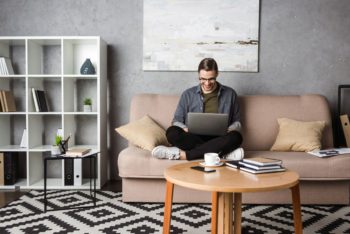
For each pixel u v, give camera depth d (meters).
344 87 2.94
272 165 1.65
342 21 3.13
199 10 3.12
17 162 3.07
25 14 3.18
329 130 2.78
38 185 2.89
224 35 3.12
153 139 2.54
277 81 3.15
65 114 2.92
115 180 3.20
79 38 2.84
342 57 3.13
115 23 3.18
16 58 3.18
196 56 3.14
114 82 3.20
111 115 3.20
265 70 3.15
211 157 1.80
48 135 3.20
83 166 3.19
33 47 3.00
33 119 2.97
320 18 3.13
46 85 3.19
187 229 1.91
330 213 2.20
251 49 3.12
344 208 2.30
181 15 3.13
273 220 2.08
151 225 1.97
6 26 3.19
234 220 1.63
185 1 3.12
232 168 1.75
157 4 3.13
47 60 3.18
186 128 2.48
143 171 2.30
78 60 3.18
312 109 2.82
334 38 3.13
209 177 1.53
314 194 2.34
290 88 3.15
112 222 2.02
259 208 2.32
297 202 1.55
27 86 2.86
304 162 2.25
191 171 1.67
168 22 3.14
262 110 2.84
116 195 2.65
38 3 3.18
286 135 2.62
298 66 3.14
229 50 3.12
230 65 3.13
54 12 3.18
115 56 3.19
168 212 1.61
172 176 1.55
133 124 2.68
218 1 3.11
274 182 1.43
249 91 3.16
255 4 3.10
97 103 3.01
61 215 2.16
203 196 2.38
